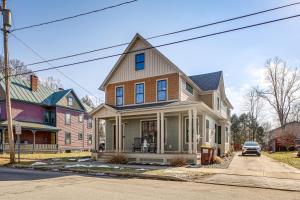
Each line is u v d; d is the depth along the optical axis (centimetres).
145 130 2361
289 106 5409
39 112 3812
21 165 1838
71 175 1353
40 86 4106
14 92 3466
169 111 1958
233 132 8062
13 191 897
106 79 2584
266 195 887
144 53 2406
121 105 2486
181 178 1209
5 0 1867
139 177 1304
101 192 892
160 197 826
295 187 1034
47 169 1669
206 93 2698
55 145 3853
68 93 4225
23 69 4956
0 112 3378
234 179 1206
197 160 1856
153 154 1953
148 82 2355
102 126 5678
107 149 2553
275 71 5466
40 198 790
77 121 4456
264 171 1484
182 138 2194
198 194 882
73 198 795
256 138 7600
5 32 1911
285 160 2300
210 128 2491
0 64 3550
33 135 3566
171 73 2241
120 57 2505
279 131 5844
